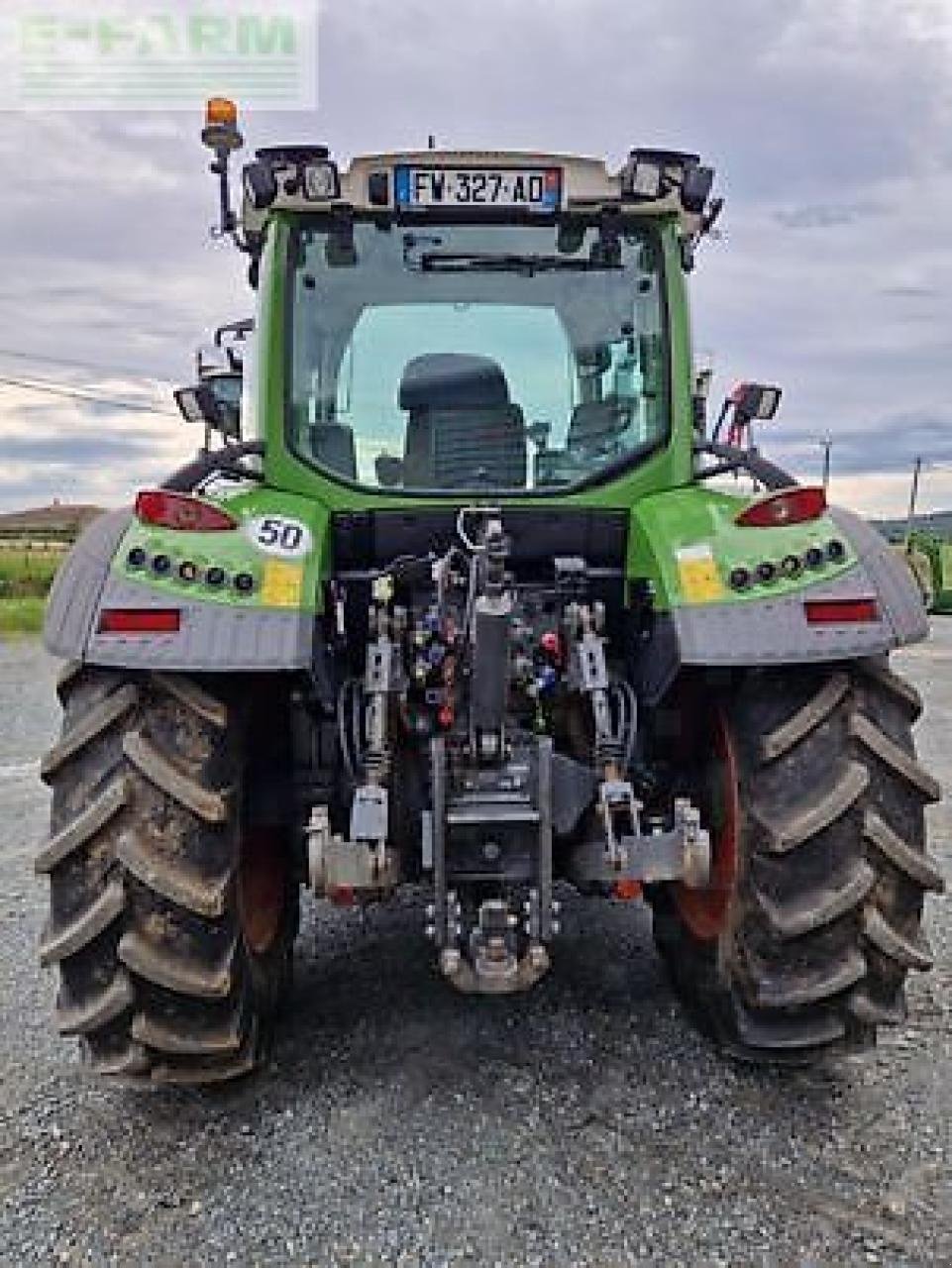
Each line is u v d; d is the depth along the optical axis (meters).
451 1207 2.72
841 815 3.02
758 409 4.21
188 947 2.96
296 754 3.44
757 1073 3.30
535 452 3.78
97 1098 3.25
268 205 3.66
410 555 3.63
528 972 3.01
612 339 3.80
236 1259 2.56
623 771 3.29
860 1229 2.62
